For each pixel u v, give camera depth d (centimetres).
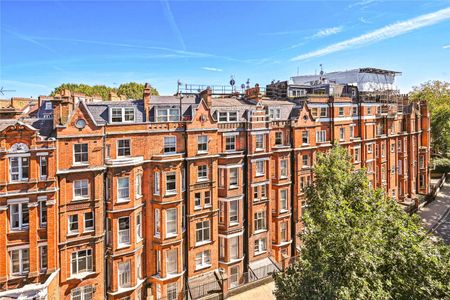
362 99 5278
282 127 3906
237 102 4056
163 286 3027
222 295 3112
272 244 3872
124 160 2836
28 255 2498
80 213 2695
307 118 4119
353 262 1752
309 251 2073
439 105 8562
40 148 2495
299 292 1906
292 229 4019
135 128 2966
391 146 5628
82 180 2712
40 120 2811
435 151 8225
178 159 3089
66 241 2622
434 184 7138
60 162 2606
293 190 4012
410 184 6078
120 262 2845
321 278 1792
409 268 1816
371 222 2012
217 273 3341
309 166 4150
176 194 3083
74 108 2694
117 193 2822
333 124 4506
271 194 3841
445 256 1877
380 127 5406
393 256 1867
